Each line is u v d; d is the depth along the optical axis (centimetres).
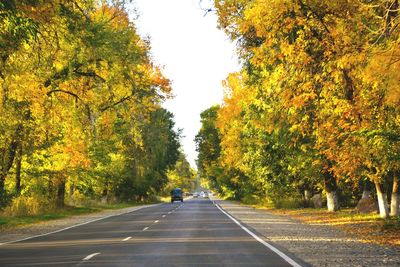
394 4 1370
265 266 1111
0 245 1673
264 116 2262
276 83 1717
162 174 9375
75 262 1205
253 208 5209
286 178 4209
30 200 3675
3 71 1880
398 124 1571
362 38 1444
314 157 2998
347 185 3550
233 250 1434
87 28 2389
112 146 4816
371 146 1656
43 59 2308
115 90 3416
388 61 1106
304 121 1930
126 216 3709
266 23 1549
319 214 3450
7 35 1487
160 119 6575
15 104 2450
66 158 3475
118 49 3083
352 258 1237
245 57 2119
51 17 1611
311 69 1617
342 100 1612
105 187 6184
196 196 16875
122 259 1251
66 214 3891
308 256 1286
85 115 3347
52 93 2986
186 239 1797
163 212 4303
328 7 1459
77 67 3025
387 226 2094
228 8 1769
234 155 5875
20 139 2798
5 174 2962
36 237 1998
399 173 2509
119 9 3206
